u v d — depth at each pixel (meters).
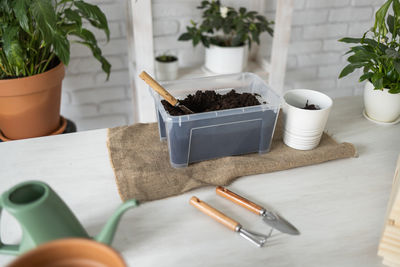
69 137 1.00
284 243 0.67
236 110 0.83
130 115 2.01
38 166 0.88
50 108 1.39
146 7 1.42
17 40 1.18
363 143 0.99
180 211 0.75
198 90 0.95
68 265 0.43
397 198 0.59
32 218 0.54
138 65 1.55
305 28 2.01
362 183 0.84
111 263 0.42
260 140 0.90
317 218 0.73
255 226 0.71
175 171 0.85
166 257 0.64
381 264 0.64
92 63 1.80
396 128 1.06
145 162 0.88
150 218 0.73
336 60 2.16
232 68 1.69
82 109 1.91
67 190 0.80
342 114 1.13
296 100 0.99
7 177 0.84
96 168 0.87
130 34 1.70
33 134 1.40
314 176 0.86
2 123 1.35
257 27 1.62
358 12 2.03
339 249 0.66
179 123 0.79
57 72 1.33
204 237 0.69
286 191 0.81
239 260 0.64
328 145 0.96
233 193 0.78
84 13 1.26
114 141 0.96
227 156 0.91
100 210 0.75
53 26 1.13
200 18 1.79
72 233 0.58
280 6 1.59
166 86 0.96
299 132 0.91
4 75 1.31
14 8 1.12
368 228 0.71
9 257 0.63
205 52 1.79
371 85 1.04
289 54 2.08
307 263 0.64
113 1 1.67
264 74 1.78
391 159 0.92
